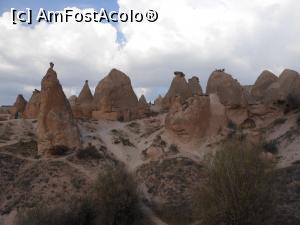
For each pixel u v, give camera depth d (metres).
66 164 49.69
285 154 50.28
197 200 34.00
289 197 39.06
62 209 40.78
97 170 49.28
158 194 45.12
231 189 32.44
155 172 49.16
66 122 53.25
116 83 73.19
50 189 45.12
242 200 32.16
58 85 53.97
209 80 69.50
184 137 55.06
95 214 40.12
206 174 35.41
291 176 43.50
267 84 72.69
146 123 66.19
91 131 61.44
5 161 49.66
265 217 32.34
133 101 73.81
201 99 56.69
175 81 74.88
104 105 69.69
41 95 53.84
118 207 39.62
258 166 33.31
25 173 47.91
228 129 57.12
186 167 49.06
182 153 52.66
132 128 64.50
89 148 53.75
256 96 72.56
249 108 61.28
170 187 45.72
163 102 76.50
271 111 60.62
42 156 51.31
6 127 57.88
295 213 35.91
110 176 41.31
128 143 58.03
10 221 40.50
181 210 40.25
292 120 58.00
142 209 42.12
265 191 32.72
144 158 53.47
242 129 58.47
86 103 75.19
